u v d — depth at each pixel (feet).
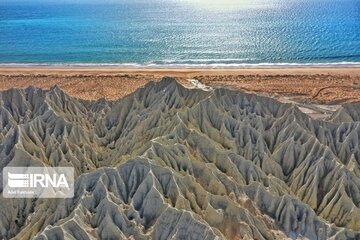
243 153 122.93
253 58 315.58
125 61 313.53
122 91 230.68
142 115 138.10
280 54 326.65
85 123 145.07
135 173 100.78
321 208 107.65
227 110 135.33
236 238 90.74
